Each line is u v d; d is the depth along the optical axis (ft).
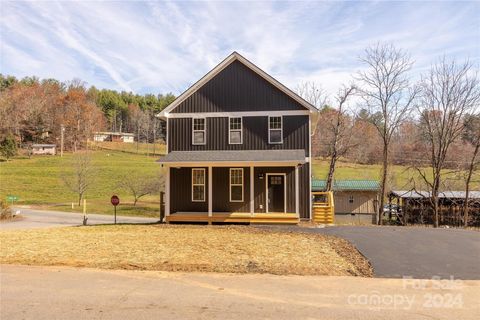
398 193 105.91
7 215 90.07
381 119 108.47
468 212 95.76
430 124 99.30
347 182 118.93
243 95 68.59
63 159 234.79
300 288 25.11
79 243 42.45
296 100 67.31
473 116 92.17
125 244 41.60
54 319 19.15
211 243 42.22
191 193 67.51
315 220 66.28
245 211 66.39
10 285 25.54
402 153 130.11
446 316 20.03
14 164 214.69
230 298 22.77
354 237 46.78
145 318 19.29
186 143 69.15
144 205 128.88
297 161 59.16
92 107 366.63
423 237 46.88
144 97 535.60
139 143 368.07
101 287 25.11
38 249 38.78
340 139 107.04
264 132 67.62
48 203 132.16
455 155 108.27
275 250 38.27
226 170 67.10
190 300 22.35
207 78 69.21
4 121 277.85
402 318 19.62
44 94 353.51
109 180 178.81
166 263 32.32
